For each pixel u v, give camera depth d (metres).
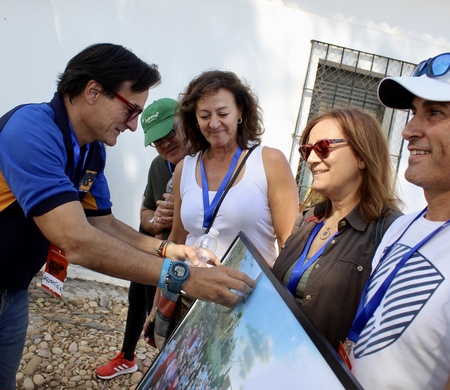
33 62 3.79
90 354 3.16
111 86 1.56
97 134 1.66
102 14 3.79
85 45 3.81
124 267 1.40
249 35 3.96
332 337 1.35
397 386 0.97
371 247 1.38
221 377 1.04
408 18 4.12
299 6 3.98
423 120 1.04
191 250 1.85
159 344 2.15
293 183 2.06
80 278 4.17
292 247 1.61
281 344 0.89
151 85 1.68
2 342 1.85
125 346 2.95
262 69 4.01
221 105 1.97
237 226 2.00
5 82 3.78
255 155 2.06
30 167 1.41
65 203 1.40
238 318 1.15
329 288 1.37
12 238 1.59
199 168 2.16
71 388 2.79
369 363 1.03
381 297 1.08
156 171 2.75
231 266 1.44
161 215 2.47
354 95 4.22
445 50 4.21
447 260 0.97
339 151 1.46
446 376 0.94
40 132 1.47
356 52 4.11
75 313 3.68
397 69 4.17
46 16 3.75
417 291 0.98
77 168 1.73
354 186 1.49
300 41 4.02
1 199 1.54
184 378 1.25
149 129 2.46
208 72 2.08
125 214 4.02
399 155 4.16
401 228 1.21
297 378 0.79
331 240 1.46
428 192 1.08
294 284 1.48
